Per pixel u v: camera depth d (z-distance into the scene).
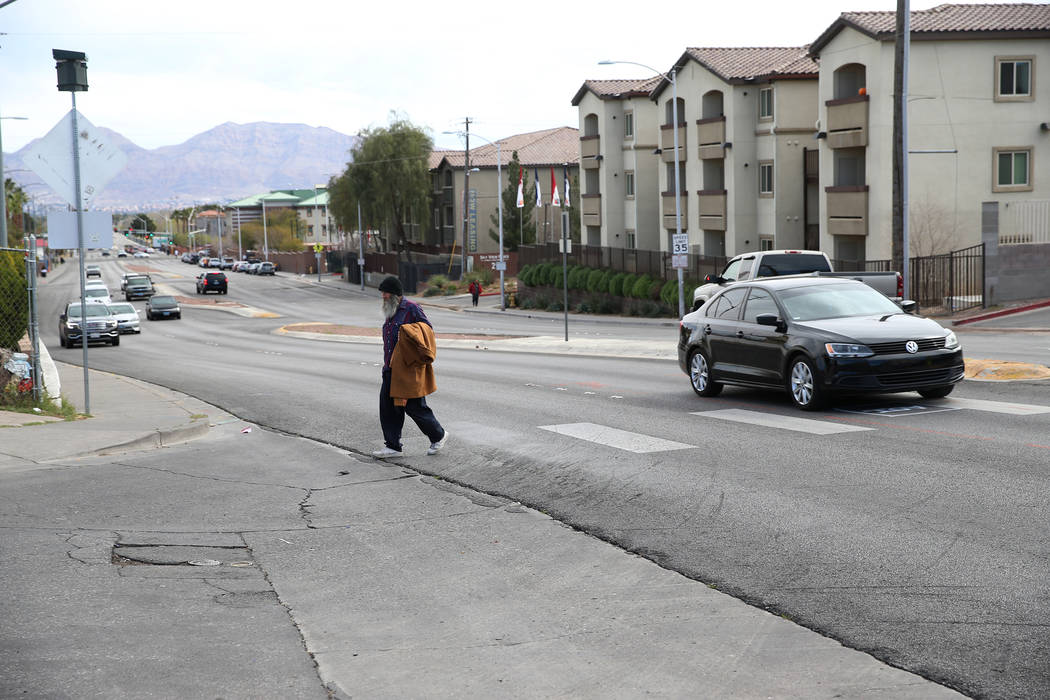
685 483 9.03
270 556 7.25
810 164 43.47
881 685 4.75
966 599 5.77
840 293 13.86
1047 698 4.52
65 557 7.09
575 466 10.07
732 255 46.16
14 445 11.45
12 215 99.69
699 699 4.70
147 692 4.79
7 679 4.93
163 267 154.75
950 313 31.33
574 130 93.56
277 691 4.85
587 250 55.88
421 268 84.44
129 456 11.32
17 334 18.69
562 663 5.18
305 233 198.00
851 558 6.64
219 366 27.03
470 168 87.69
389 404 11.12
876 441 10.49
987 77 35.47
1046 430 10.59
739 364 14.09
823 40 37.97
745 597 6.05
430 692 4.86
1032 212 33.44
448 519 8.25
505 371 21.09
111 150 13.47
